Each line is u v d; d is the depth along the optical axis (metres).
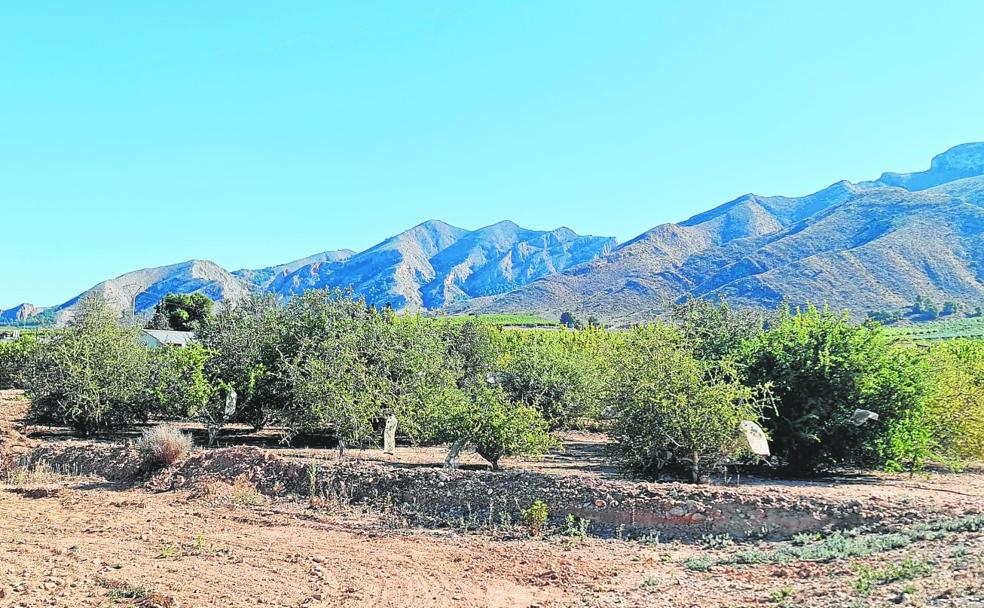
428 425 16.97
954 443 17.36
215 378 22.05
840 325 17.08
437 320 32.44
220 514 13.72
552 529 12.30
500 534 12.20
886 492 12.94
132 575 9.54
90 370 22.20
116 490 16.12
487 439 15.39
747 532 11.48
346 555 10.82
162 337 53.56
